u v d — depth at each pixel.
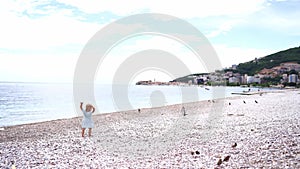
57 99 68.88
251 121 22.31
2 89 125.38
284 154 10.70
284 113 27.69
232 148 12.41
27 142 16.52
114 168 10.05
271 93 79.44
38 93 96.19
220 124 21.39
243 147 12.45
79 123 25.92
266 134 15.70
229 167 9.26
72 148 14.26
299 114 26.52
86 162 11.16
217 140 14.78
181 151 12.52
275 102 43.94
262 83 196.50
